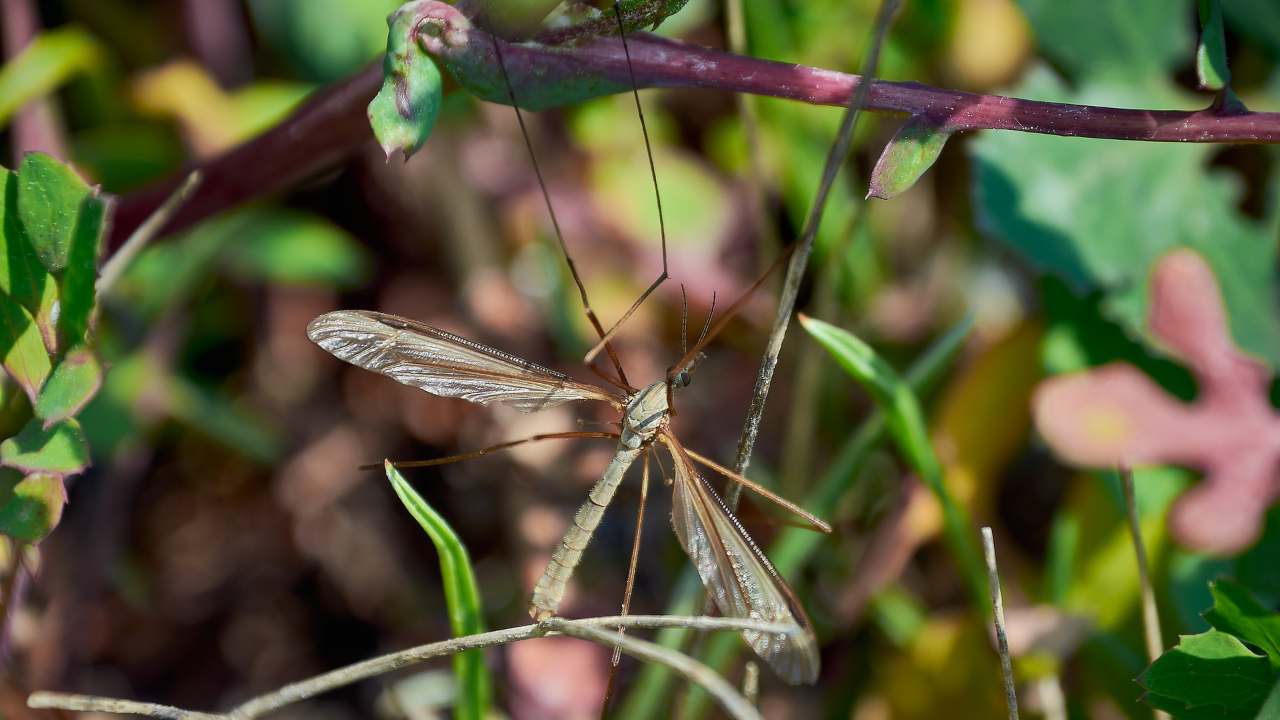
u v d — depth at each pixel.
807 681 0.25
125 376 0.29
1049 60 0.29
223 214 0.27
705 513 0.26
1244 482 0.27
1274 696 0.25
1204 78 0.24
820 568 0.29
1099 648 0.27
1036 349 0.28
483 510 0.29
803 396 0.28
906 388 0.26
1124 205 0.27
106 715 0.29
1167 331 0.27
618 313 0.29
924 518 0.28
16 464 0.25
